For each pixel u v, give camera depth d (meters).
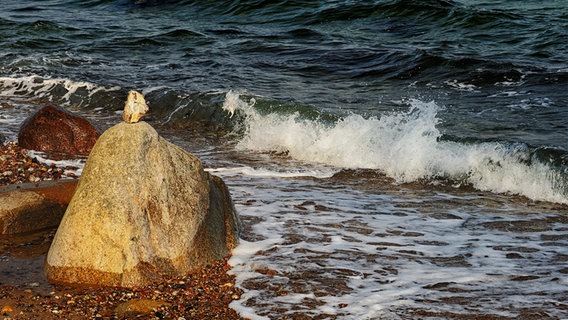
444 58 15.71
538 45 17.36
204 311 5.61
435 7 20.34
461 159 9.51
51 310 5.62
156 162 6.20
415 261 6.60
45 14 24.09
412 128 10.42
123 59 17.48
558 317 5.45
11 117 12.61
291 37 19.39
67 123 10.50
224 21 22.23
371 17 20.92
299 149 10.72
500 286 6.03
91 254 5.96
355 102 13.21
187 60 17.17
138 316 5.53
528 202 8.57
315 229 7.39
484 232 7.42
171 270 6.08
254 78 15.29
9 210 7.17
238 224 7.16
